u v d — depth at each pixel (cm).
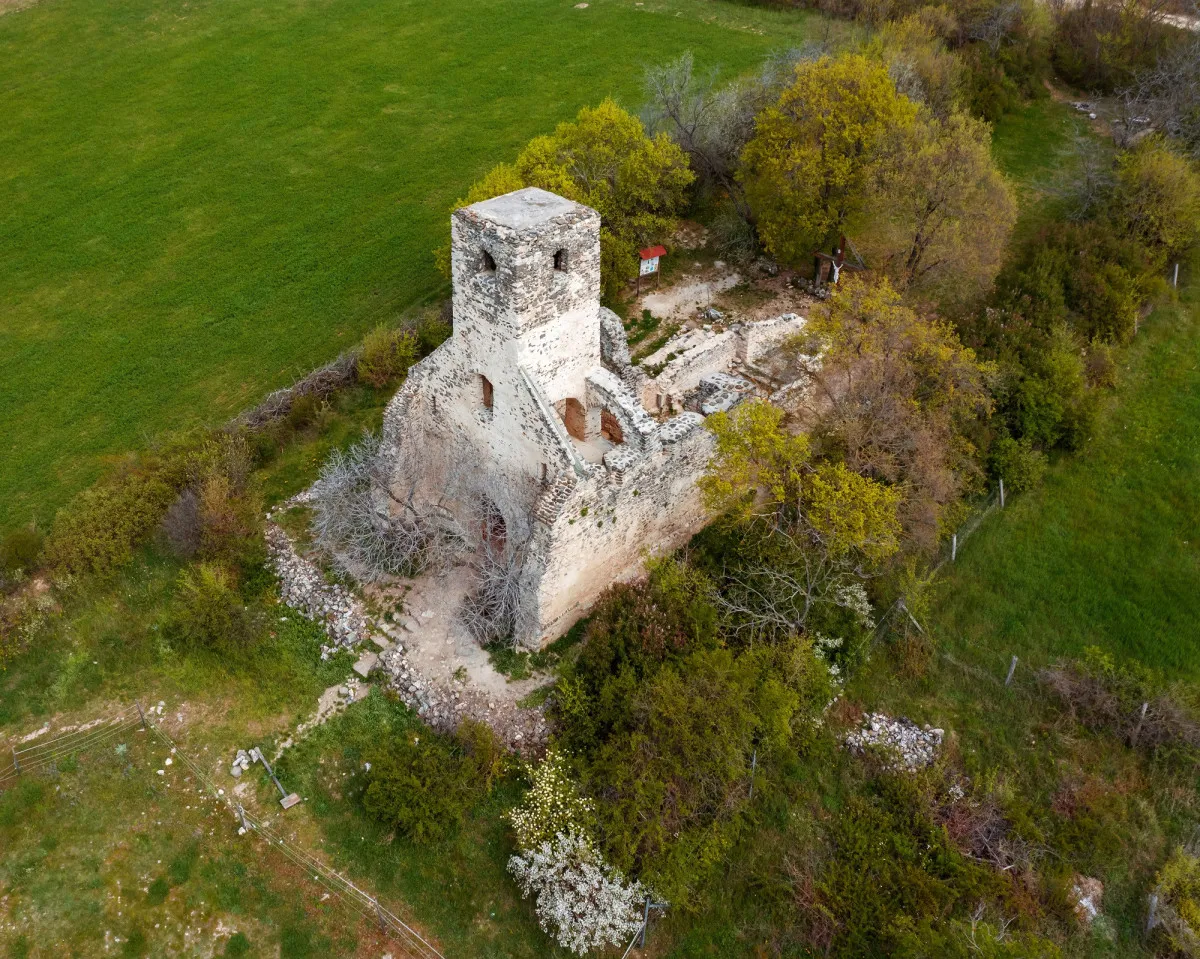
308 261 4512
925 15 5503
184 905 1994
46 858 2053
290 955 1936
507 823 2152
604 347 2848
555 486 2247
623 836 2012
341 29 7100
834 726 2444
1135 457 3278
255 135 5706
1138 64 5712
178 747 2273
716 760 2130
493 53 6712
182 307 4197
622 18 7206
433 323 3719
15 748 2281
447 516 2741
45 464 3316
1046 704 2505
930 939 1936
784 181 3819
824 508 2505
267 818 2147
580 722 2244
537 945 1986
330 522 2670
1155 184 4103
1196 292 4106
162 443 3303
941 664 2614
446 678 2375
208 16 7262
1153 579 2847
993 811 2248
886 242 3916
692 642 2383
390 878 2064
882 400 2841
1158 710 2400
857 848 2155
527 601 2373
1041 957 1902
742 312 4003
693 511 2772
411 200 5034
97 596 2669
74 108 5997
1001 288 3791
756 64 6378
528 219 2148
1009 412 3244
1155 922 2059
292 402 3362
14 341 3984
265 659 2469
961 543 2948
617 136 4019
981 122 3944
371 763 2200
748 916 2069
